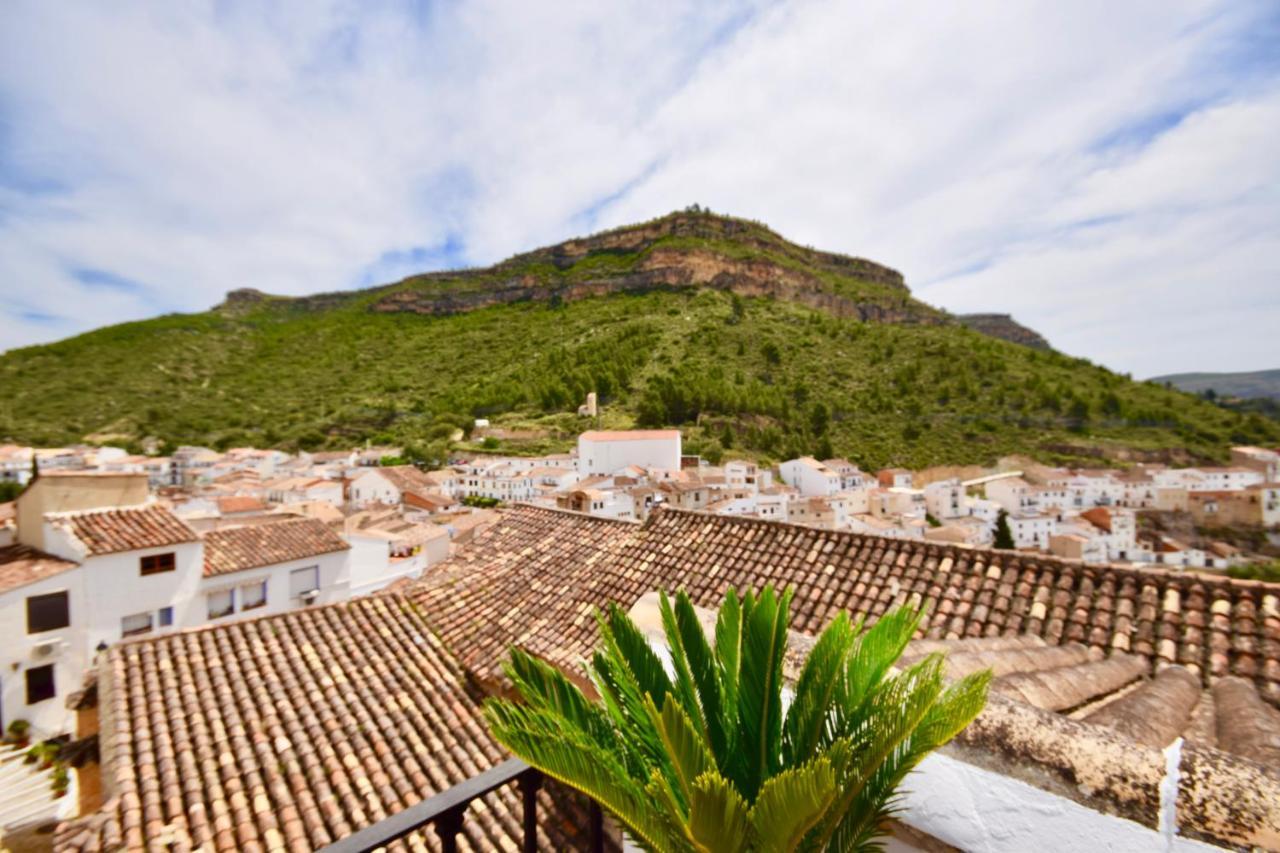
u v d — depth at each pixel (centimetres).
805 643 327
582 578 941
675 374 10500
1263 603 513
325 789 631
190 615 1572
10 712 1259
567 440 8706
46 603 1336
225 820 578
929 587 669
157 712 711
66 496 1530
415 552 3050
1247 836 169
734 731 250
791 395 10119
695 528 941
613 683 268
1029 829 208
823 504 5884
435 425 9700
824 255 18988
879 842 216
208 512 4166
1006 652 458
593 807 289
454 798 221
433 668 851
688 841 197
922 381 10688
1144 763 196
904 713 200
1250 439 9000
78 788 743
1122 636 528
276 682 783
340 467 7950
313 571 1836
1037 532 6303
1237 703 376
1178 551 5662
